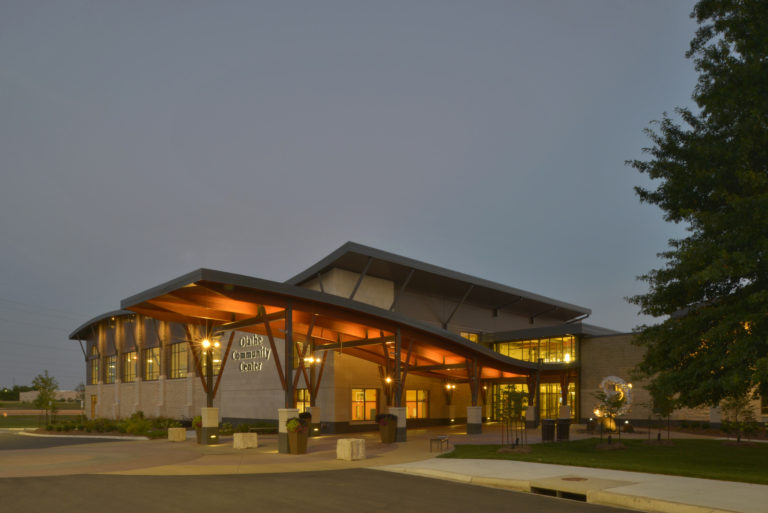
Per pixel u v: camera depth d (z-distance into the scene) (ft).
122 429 130.21
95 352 233.76
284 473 56.90
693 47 66.90
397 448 81.41
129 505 39.29
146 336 196.95
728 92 60.03
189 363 170.81
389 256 126.82
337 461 66.95
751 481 45.93
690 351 59.11
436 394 147.54
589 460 62.59
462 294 154.40
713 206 63.31
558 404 146.30
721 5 63.67
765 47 57.98
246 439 84.43
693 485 44.06
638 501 38.88
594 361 138.51
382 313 92.63
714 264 52.95
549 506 38.70
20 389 506.07
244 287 77.66
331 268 127.03
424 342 104.32
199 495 43.21
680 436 102.94
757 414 105.09
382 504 39.32
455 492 44.37
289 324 82.28
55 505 39.50
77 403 423.23
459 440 95.04
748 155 59.26
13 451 82.53
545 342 148.05
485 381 157.58
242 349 147.33
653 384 61.41
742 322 54.34
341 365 123.85
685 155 64.39
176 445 90.84
